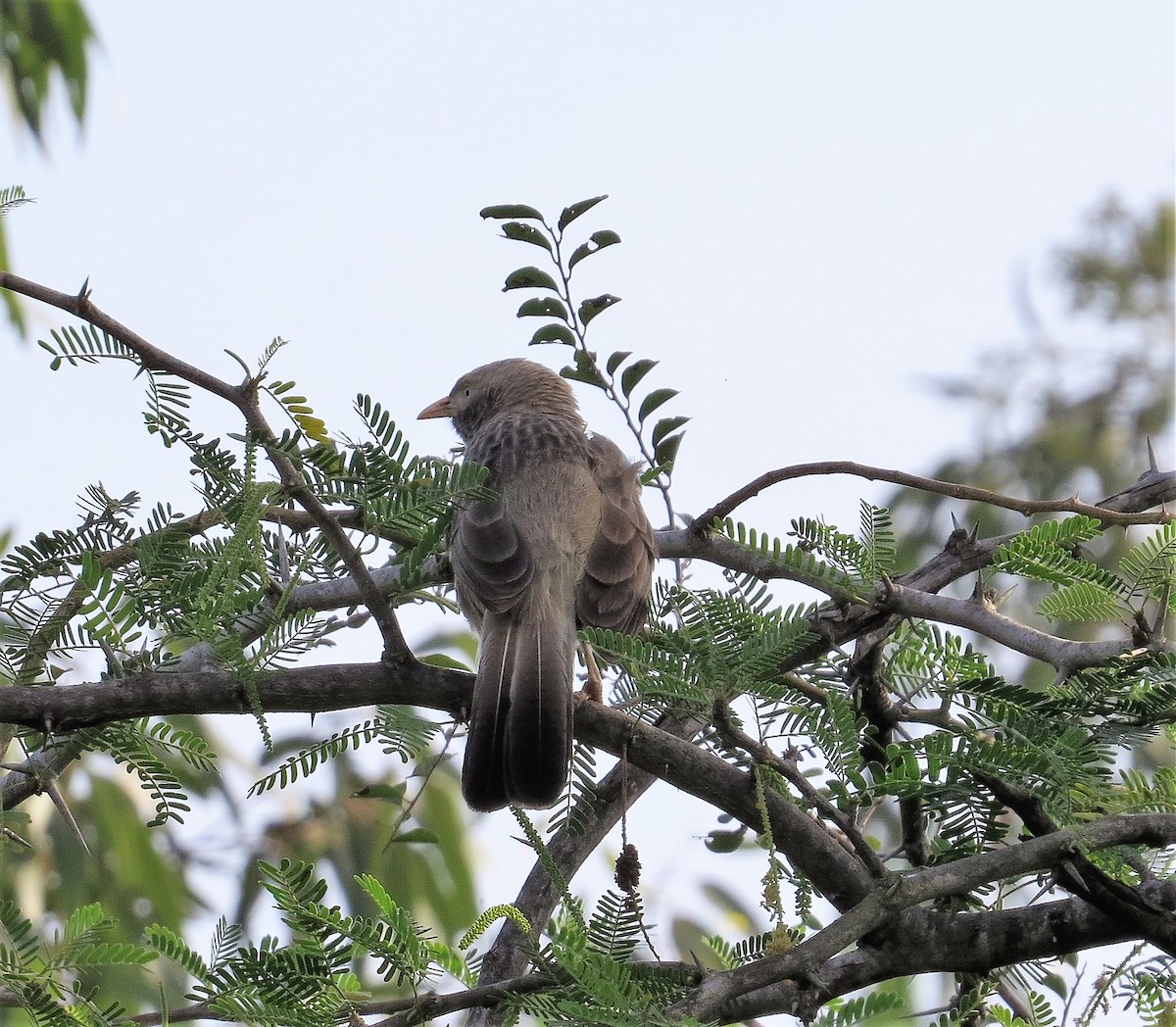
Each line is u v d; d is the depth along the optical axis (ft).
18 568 22.54
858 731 22.89
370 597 22.17
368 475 21.36
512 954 26.81
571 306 31.37
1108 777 21.66
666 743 23.13
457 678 23.09
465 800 25.31
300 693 22.58
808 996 19.57
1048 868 21.79
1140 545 24.63
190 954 19.67
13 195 26.21
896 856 27.63
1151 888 23.16
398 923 19.56
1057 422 56.03
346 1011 19.60
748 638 21.26
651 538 32.48
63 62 53.93
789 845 22.85
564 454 33.17
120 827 44.37
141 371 20.48
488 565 29.96
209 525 23.24
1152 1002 22.76
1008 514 55.47
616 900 21.04
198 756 22.98
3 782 27.45
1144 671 23.26
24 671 22.48
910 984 27.07
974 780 22.58
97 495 22.85
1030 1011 23.61
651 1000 18.75
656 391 31.68
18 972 19.22
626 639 21.34
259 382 20.51
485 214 30.68
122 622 21.11
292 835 44.88
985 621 25.43
